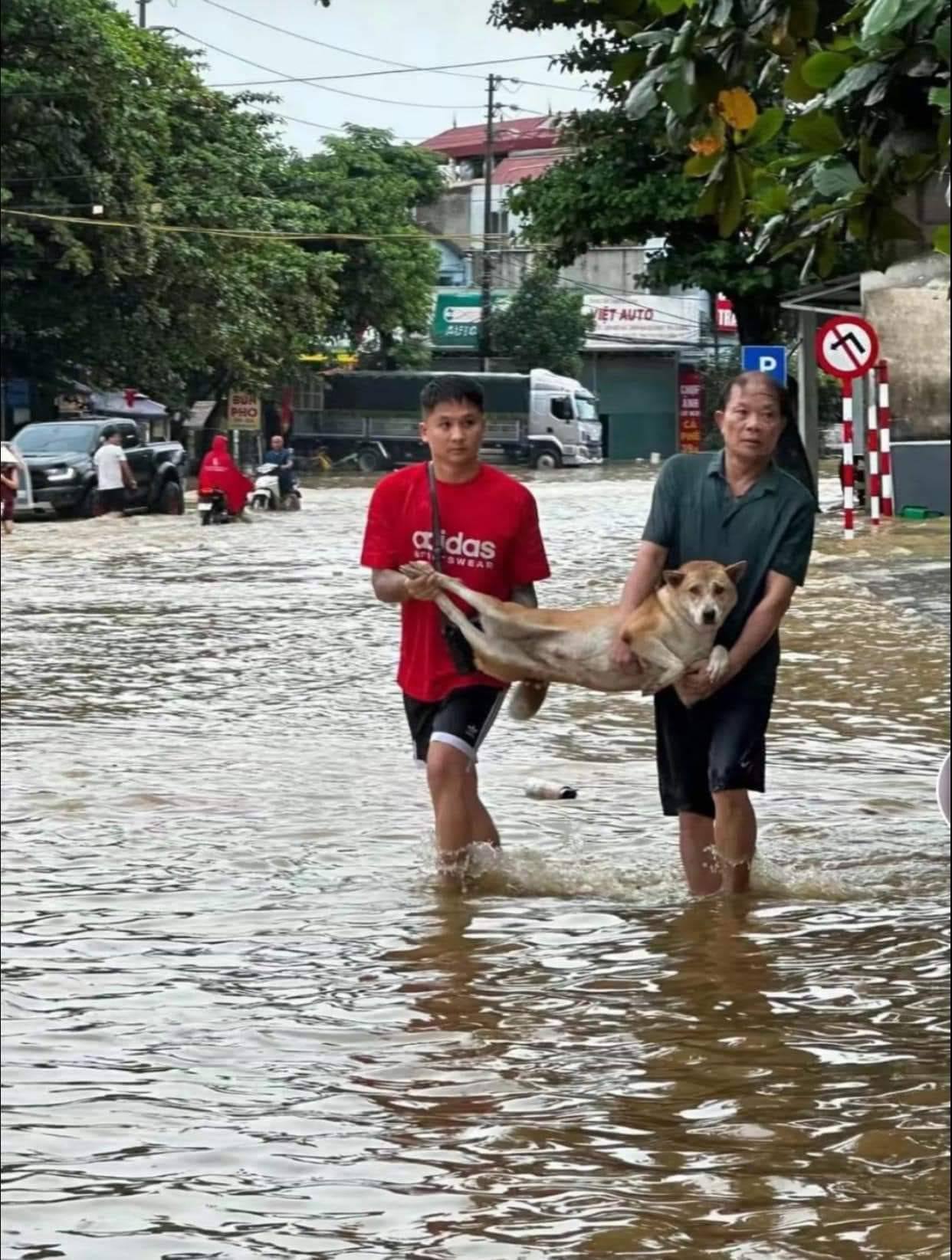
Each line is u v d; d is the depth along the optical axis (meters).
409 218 93.75
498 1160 6.00
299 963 8.32
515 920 9.03
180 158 66.50
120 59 60.12
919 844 10.57
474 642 9.43
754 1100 6.44
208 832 11.07
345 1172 5.95
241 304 68.31
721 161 7.41
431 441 9.70
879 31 5.71
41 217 58.03
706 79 6.82
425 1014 7.55
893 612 21.72
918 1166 5.79
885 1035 7.11
